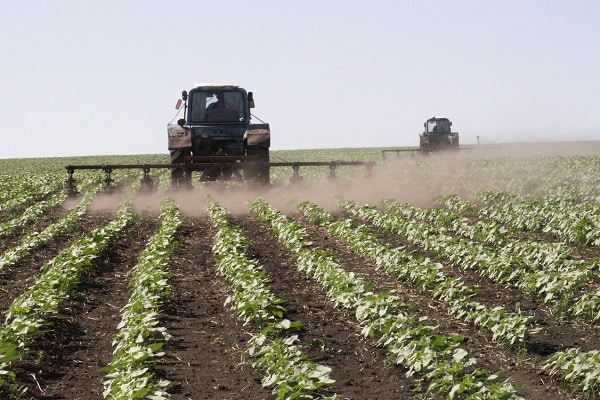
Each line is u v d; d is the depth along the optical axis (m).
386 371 7.86
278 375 7.15
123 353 7.89
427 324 9.32
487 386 6.77
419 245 15.18
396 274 12.11
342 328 9.45
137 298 9.93
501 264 11.66
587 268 11.34
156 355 7.89
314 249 13.52
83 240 14.65
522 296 10.67
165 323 9.82
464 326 9.29
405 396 7.12
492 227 15.53
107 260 14.19
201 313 10.34
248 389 7.41
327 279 11.27
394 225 16.88
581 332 8.95
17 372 8.01
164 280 10.90
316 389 7.29
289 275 12.62
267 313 9.52
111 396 6.86
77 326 9.84
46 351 8.75
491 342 8.65
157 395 6.76
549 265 11.57
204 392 7.35
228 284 11.95
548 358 7.68
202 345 8.87
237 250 14.17
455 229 16.62
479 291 10.35
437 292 10.48
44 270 12.91
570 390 7.14
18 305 9.48
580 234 14.55
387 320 8.78
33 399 7.30
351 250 14.72
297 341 8.84
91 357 8.61
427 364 7.36
